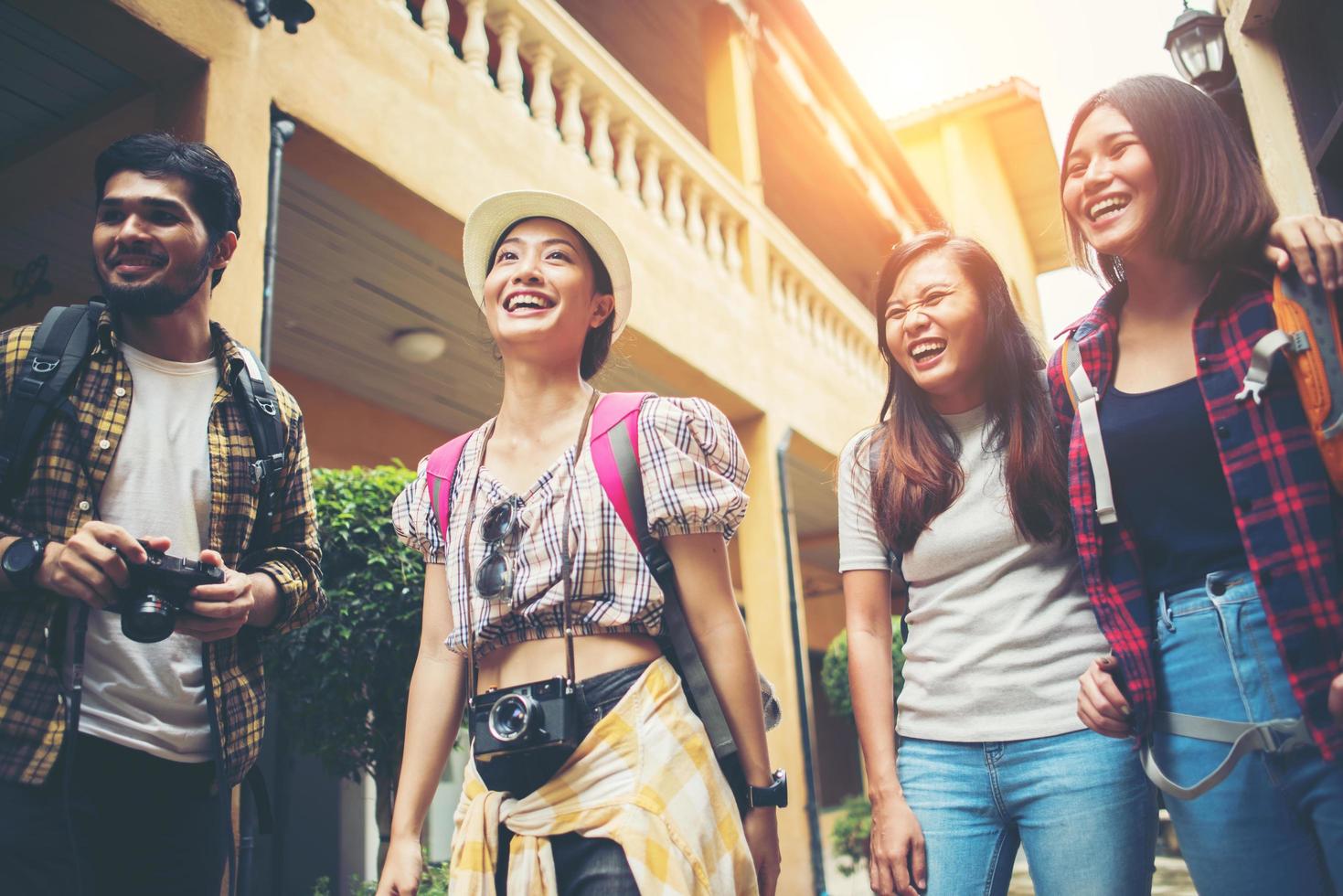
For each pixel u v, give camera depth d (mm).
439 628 1857
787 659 6914
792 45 8898
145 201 1853
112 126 3941
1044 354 2215
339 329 6348
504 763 1502
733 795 1610
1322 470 1574
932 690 2057
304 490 2180
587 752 1498
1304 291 1618
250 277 3547
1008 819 1971
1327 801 1550
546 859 1449
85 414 1821
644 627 1608
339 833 5957
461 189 4832
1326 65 3406
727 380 6973
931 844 1971
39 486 1756
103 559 1549
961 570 2082
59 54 3629
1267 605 1578
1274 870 1608
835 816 12242
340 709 3928
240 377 2047
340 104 4211
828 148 10211
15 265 5152
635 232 6324
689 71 10242
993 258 2209
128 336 1952
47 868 1610
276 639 3873
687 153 7191
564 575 1569
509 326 1791
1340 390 1539
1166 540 1765
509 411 1822
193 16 3557
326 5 4254
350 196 4516
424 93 4766
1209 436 1698
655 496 1611
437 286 5859
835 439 8602
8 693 1643
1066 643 1974
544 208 1868
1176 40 4074
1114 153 1817
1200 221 1710
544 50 5898
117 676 1793
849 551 2254
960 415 2189
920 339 2137
